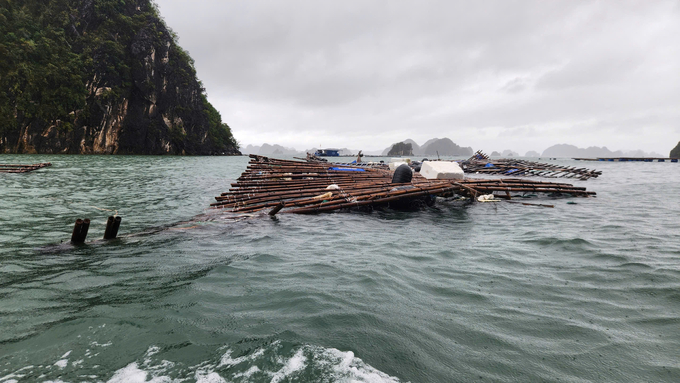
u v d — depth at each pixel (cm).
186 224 915
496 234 814
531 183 1625
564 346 310
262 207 1180
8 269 519
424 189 1311
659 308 384
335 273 514
